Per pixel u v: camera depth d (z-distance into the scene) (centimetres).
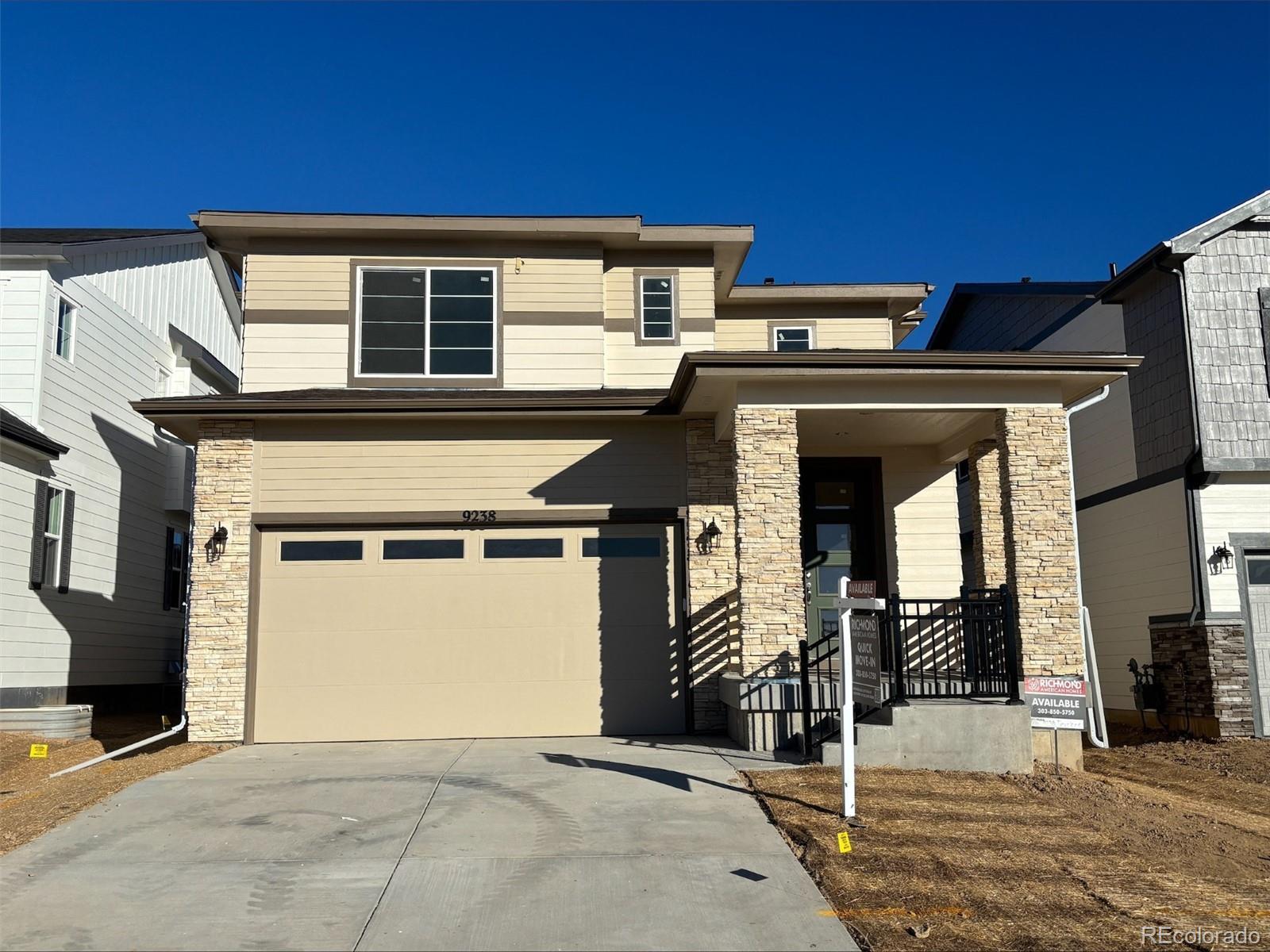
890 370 1104
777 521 1113
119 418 1739
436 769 1004
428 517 1271
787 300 1770
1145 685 1445
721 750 1087
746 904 621
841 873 663
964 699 1011
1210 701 1319
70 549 1553
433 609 1262
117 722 1600
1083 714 1027
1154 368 1465
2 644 1378
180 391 1956
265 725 1228
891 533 1395
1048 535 1116
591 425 1307
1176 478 1402
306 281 1453
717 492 1289
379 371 1440
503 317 1473
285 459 1279
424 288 1470
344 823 797
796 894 635
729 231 1525
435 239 1478
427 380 1441
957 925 586
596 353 1475
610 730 1246
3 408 1452
